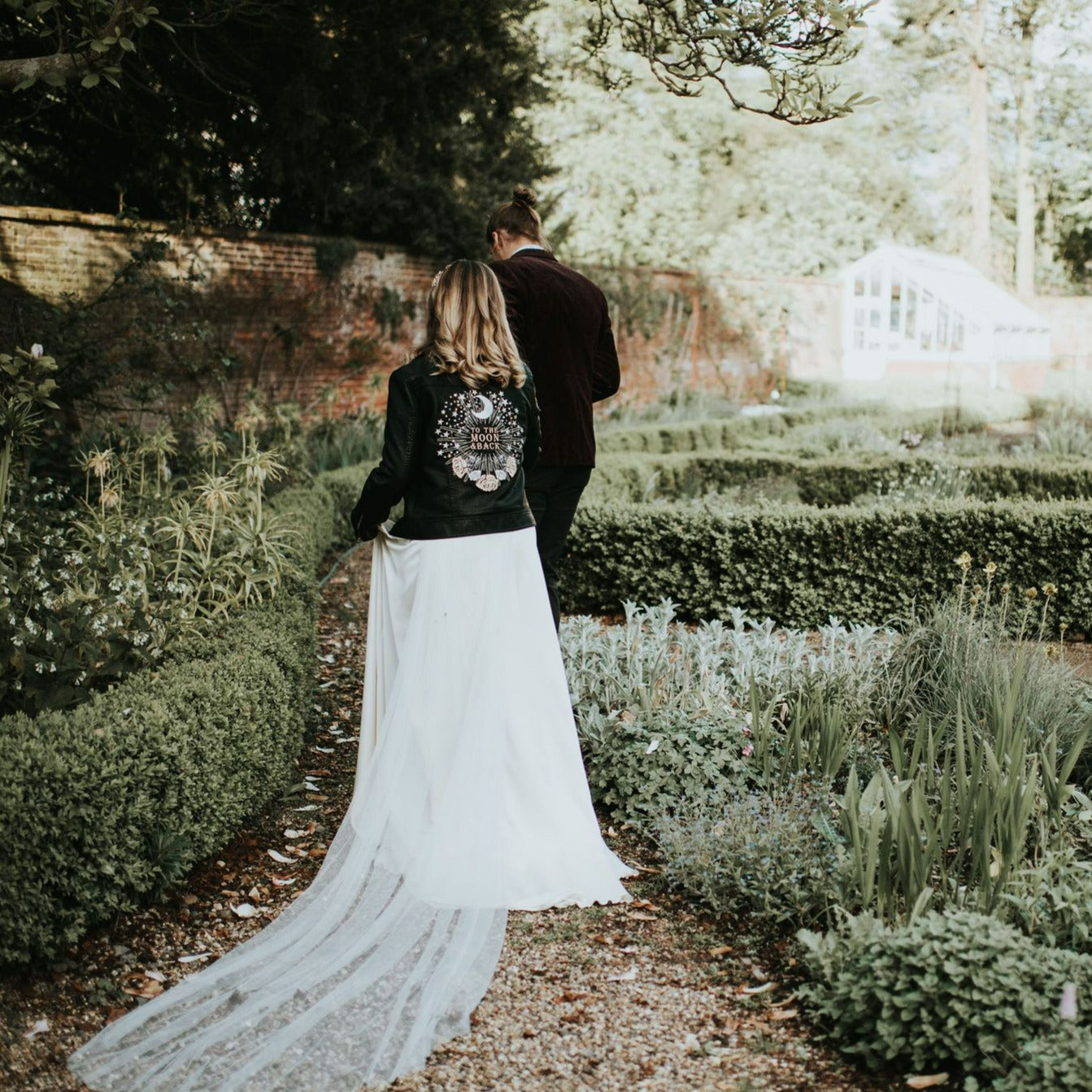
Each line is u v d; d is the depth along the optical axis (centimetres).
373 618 353
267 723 365
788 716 430
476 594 332
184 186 1063
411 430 329
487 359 333
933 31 2880
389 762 333
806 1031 259
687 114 2622
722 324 2158
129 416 964
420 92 958
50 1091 237
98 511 550
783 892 312
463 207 1420
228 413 1142
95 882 287
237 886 335
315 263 1277
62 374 779
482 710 329
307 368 1291
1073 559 619
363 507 337
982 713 421
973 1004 238
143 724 303
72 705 357
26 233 971
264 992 271
